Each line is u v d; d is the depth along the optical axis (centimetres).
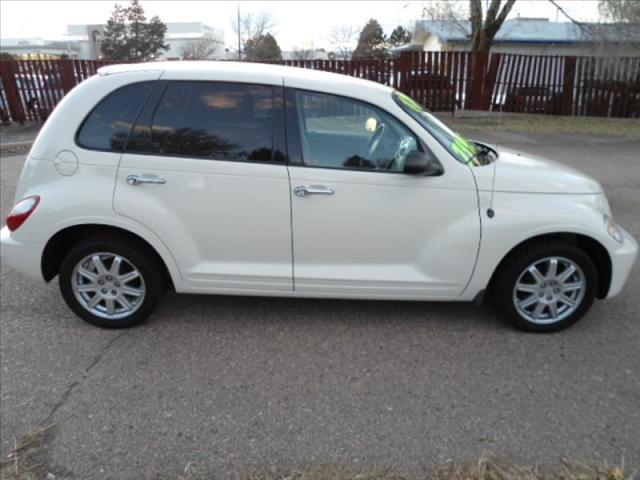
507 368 326
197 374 321
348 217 341
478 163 356
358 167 338
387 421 279
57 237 358
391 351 345
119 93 343
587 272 350
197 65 350
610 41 1541
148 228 343
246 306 407
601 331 369
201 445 263
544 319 364
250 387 309
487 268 348
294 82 340
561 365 329
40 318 388
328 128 339
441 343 354
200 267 355
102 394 303
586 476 238
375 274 352
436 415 284
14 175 870
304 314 394
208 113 339
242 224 344
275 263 354
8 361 335
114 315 371
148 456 256
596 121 1480
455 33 2845
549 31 3225
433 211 340
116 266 359
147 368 328
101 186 341
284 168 336
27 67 1412
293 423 278
